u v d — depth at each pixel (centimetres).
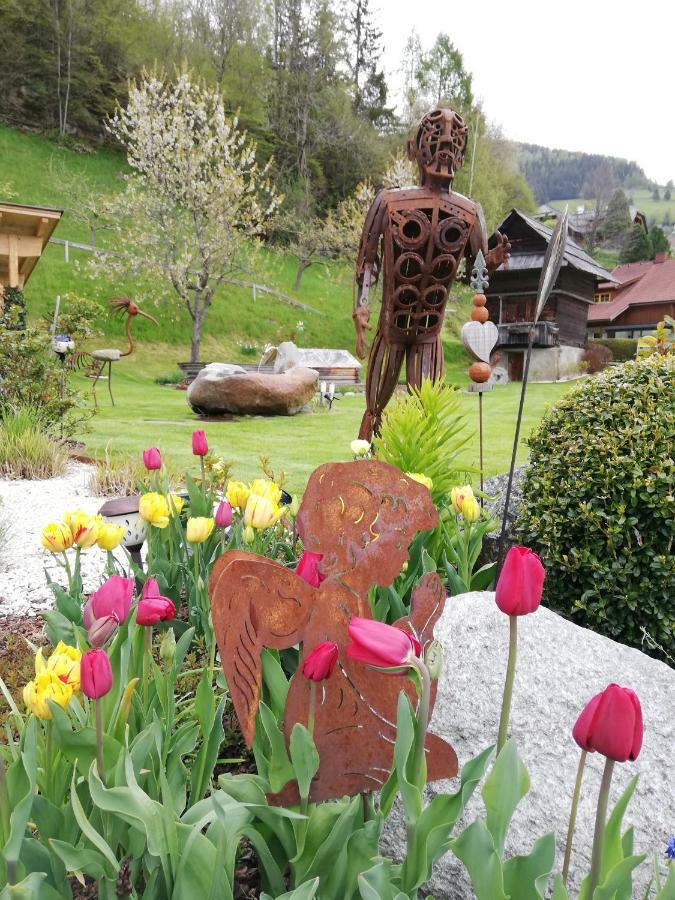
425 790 176
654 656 299
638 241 6988
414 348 524
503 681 189
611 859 109
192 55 4988
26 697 124
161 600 151
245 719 124
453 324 3553
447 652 201
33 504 577
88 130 4494
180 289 2588
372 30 6244
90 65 4575
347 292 4106
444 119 463
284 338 3272
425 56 5625
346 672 131
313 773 119
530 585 113
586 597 300
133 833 130
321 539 135
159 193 2614
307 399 1538
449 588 269
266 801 130
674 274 4203
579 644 197
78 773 140
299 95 5078
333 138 5053
